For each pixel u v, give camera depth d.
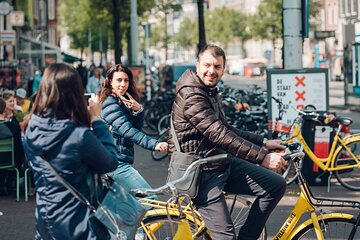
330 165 11.62
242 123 17.19
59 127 4.34
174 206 5.43
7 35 26.36
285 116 12.96
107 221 4.44
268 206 5.44
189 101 5.23
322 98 12.95
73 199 4.40
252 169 5.45
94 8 40.97
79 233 4.38
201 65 5.27
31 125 4.41
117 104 6.90
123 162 6.82
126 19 42.12
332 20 71.94
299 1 13.94
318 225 5.50
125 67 6.96
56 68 4.41
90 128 4.47
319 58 72.69
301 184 5.55
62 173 4.36
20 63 36.22
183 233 5.36
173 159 5.33
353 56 29.47
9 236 8.52
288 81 12.94
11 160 10.71
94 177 4.47
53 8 68.06
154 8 44.09
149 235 5.41
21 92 15.08
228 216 5.29
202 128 5.19
